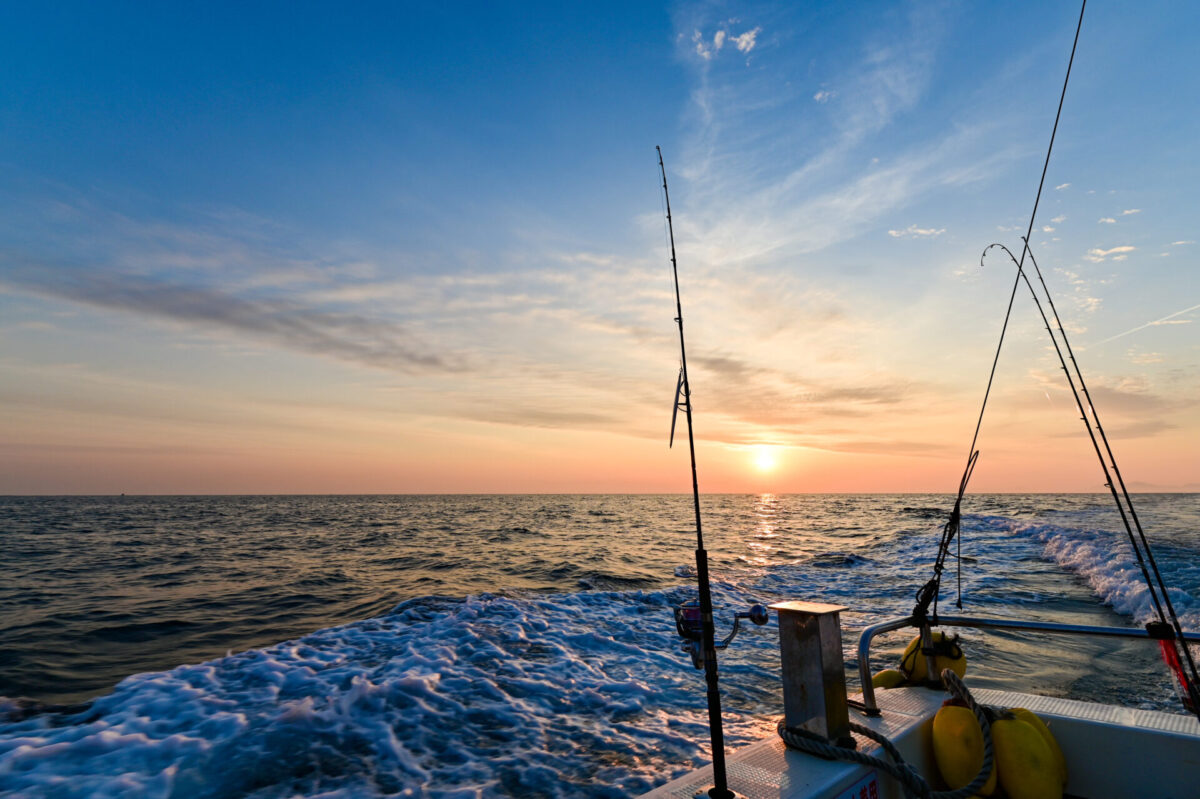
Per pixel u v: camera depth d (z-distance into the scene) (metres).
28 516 43.19
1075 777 2.42
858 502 87.19
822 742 2.04
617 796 3.74
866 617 9.35
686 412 2.19
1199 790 2.20
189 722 4.76
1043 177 2.51
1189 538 18.56
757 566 15.49
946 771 2.32
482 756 4.31
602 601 10.02
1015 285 2.70
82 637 8.48
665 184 2.47
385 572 14.47
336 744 4.43
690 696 5.72
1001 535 23.47
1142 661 6.79
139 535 26.77
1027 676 6.28
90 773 3.95
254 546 21.53
